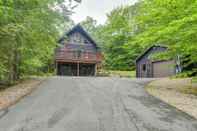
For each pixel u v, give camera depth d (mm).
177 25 10523
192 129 6125
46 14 13938
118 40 44281
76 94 11570
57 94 11508
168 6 11273
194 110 8469
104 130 5887
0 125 6246
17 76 17844
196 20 9969
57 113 7625
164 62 26766
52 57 32656
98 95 11383
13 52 15180
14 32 11859
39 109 8188
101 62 38781
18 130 5844
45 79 19781
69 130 5867
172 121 6879
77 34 37219
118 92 12539
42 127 6098
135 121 6773
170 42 12609
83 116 7254
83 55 36625
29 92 11984
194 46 11312
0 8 10070
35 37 14305
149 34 12812
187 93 13031
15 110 8016
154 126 6324
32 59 18438
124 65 43281
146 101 10062
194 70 16531
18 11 12047
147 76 31391
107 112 7824
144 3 13172
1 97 10289
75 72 36688
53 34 16250
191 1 10492
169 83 17594
